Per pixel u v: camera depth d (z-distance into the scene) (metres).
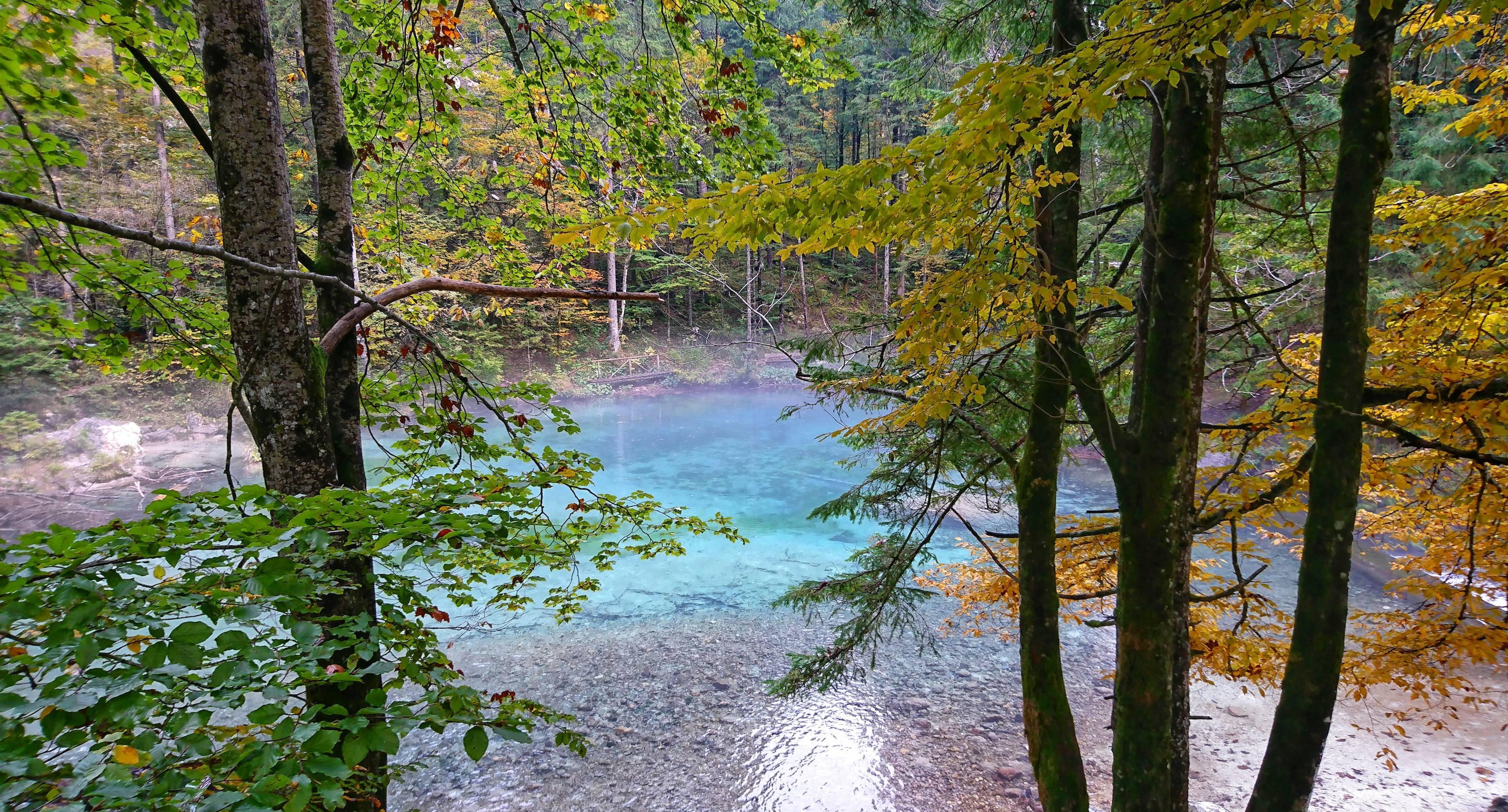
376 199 6.27
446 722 1.99
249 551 1.93
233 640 1.69
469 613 9.76
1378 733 6.72
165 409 17.34
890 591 5.46
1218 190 4.50
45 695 1.44
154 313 4.06
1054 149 2.84
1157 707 3.54
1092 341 6.31
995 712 7.49
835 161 30.38
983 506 13.05
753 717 7.39
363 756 1.69
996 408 5.34
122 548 1.74
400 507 2.42
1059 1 4.02
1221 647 4.86
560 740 2.29
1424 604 4.77
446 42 4.84
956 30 5.48
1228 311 6.89
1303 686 3.51
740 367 28.48
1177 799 3.98
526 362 25.45
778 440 20.91
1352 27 3.39
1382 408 4.66
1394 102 7.98
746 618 9.66
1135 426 4.07
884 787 6.32
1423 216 4.21
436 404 4.01
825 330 5.40
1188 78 3.25
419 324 6.32
